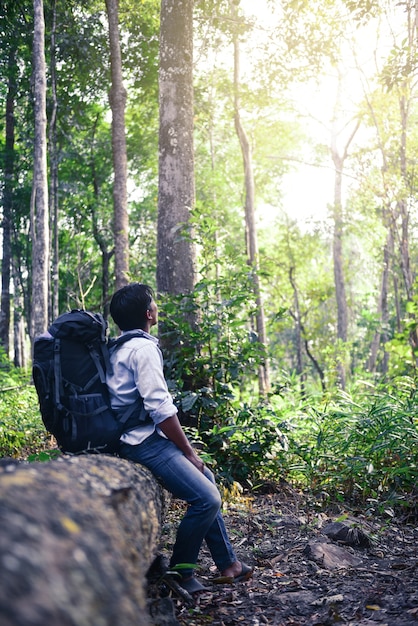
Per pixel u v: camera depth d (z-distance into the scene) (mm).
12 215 32281
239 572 3879
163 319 7074
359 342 41531
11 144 31141
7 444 8211
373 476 6312
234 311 7105
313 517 5539
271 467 6746
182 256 7969
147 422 3420
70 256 33031
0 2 22078
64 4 22422
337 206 27656
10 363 22250
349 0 11062
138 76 24562
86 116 29734
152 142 30406
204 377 6926
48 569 1292
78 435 3250
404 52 11156
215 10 17516
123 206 19469
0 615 1098
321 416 7406
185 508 5414
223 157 31734
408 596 3697
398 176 17156
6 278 31953
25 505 1529
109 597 1432
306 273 36719
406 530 5410
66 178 30922
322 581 4059
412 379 9250
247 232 22359
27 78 27266
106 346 3400
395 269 26078
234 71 21266
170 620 3102
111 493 2277
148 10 23203
